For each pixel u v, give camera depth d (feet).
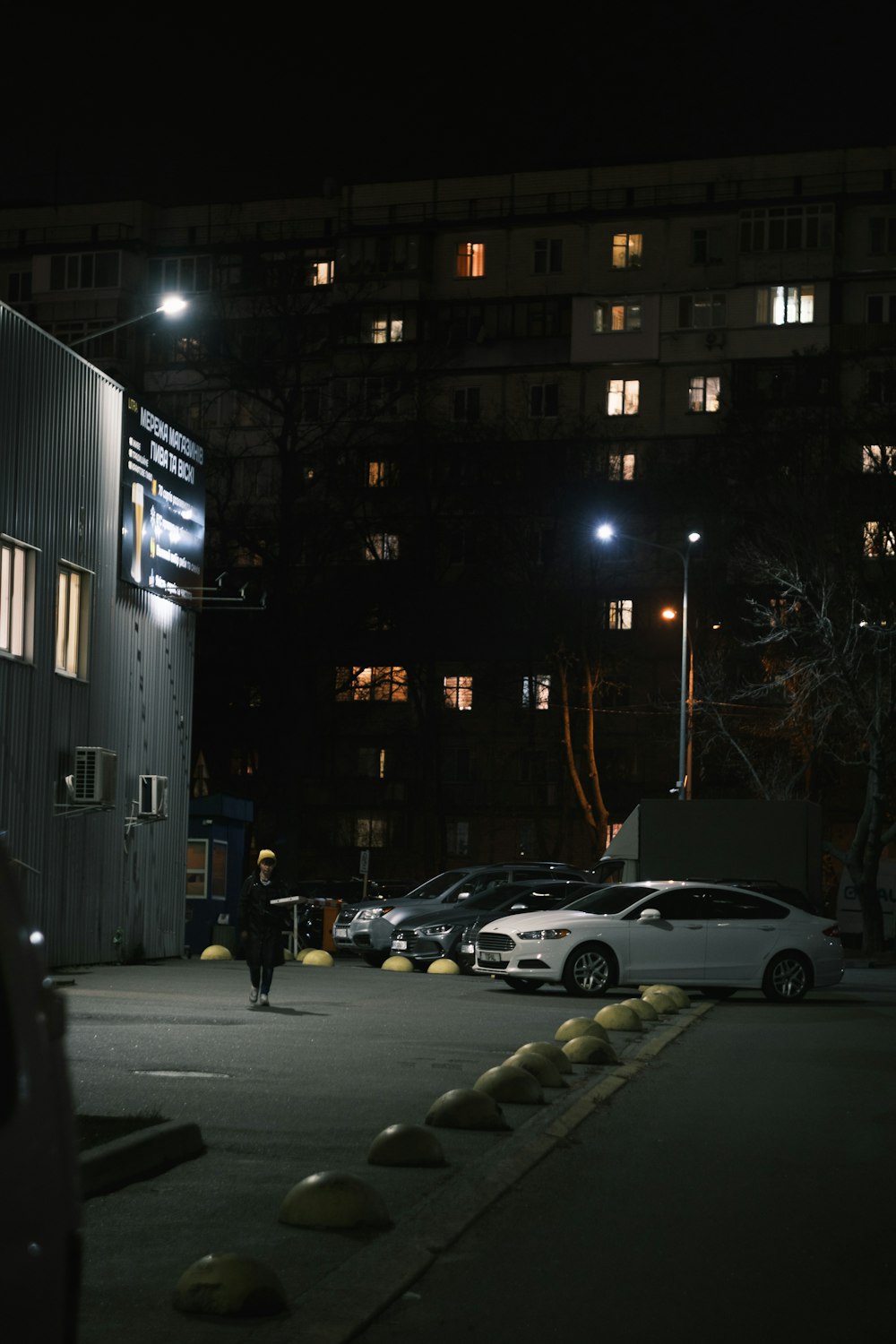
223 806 118.32
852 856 156.87
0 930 10.60
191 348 242.78
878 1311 20.62
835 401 201.16
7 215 280.10
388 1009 67.82
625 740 234.79
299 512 201.77
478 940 81.51
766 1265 23.09
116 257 270.05
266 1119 35.09
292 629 191.11
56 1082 10.84
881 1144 34.37
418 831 243.60
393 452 209.36
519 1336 19.29
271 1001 70.38
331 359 251.60
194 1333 18.52
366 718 237.86
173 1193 26.78
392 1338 19.19
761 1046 56.44
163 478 102.01
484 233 256.93
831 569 158.61
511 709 238.68
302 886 149.18
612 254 251.39
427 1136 30.25
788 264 242.37
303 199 273.54
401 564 205.77
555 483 207.62
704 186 252.42
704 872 109.40
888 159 248.32
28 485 81.71
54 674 84.94
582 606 202.80
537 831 213.25
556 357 251.39
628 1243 24.47
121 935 94.17
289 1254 22.71
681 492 205.46
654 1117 38.06
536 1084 39.42
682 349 245.86
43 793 83.15
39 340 83.10
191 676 108.27
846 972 127.95
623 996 79.00
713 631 204.33
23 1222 10.21
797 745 179.32
